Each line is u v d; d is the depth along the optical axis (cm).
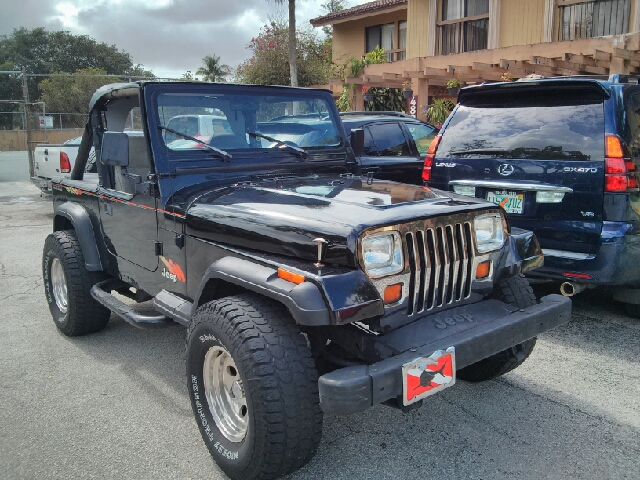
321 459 292
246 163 365
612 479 270
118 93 370
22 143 4088
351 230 243
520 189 454
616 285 433
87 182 460
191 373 286
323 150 403
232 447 264
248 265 262
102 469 285
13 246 823
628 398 349
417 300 267
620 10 1173
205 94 361
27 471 284
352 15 1930
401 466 284
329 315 227
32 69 6128
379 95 1455
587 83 429
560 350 420
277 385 236
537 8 1301
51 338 464
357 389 222
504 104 491
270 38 2058
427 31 1570
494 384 370
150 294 369
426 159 531
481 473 277
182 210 323
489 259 297
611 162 410
